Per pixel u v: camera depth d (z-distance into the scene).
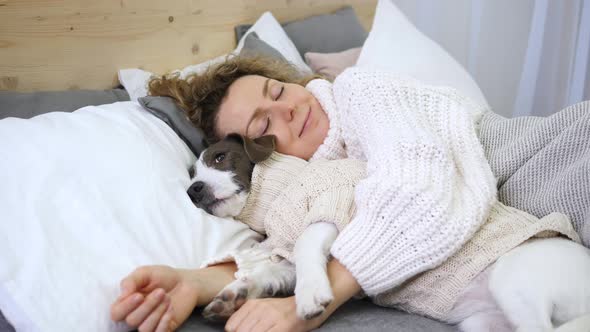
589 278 1.01
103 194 1.12
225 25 2.32
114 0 1.81
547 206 1.23
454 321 1.14
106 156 1.20
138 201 1.16
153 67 2.00
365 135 1.34
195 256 1.18
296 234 1.23
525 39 2.78
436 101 1.37
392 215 1.09
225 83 1.61
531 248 1.08
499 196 1.32
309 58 2.34
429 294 1.14
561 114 1.28
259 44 2.12
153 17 1.96
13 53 1.55
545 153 1.27
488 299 1.10
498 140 1.40
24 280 0.95
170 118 1.49
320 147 1.49
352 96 1.41
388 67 2.03
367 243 1.11
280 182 1.38
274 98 1.53
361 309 1.20
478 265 1.10
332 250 1.13
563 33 2.61
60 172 1.11
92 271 1.01
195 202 1.32
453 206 1.10
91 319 0.96
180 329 1.02
